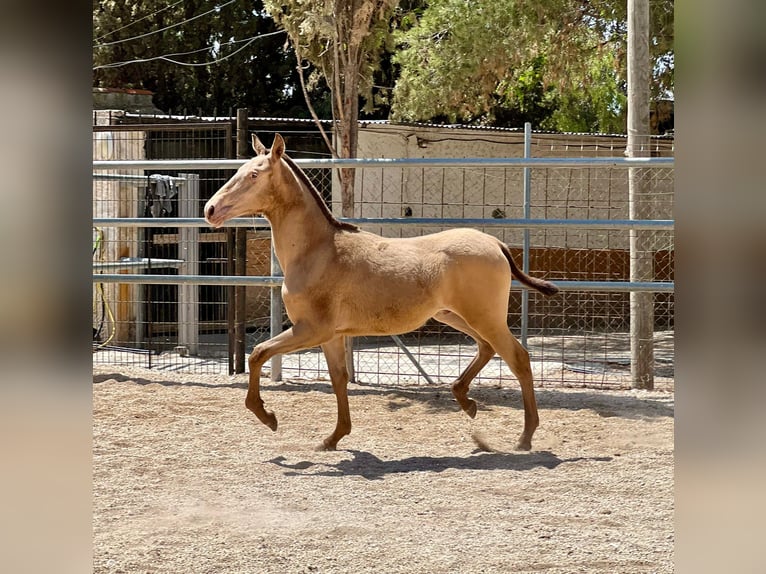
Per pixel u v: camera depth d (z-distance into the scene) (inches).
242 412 275.3
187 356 435.2
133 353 441.1
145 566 134.0
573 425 259.4
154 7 716.0
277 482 192.2
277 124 514.9
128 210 454.3
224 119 487.8
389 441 238.8
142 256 462.0
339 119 343.6
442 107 524.4
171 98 768.9
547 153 549.3
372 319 223.9
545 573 130.9
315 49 341.1
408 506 172.4
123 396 299.7
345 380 230.5
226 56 712.4
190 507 170.7
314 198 227.3
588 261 545.0
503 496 180.4
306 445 232.1
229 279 322.7
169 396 301.1
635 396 308.0
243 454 220.5
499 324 228.2
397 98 516.1
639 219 313.3
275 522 160.2
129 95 563.2
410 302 222.7
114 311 462.9
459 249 225.3
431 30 496.7
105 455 215.6
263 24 752.3
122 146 459.5
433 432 250.8
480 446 231.0
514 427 257.3
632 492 182.1
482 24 472.4
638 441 237.0
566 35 501.4
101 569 131.9
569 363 398.0
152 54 730.8
